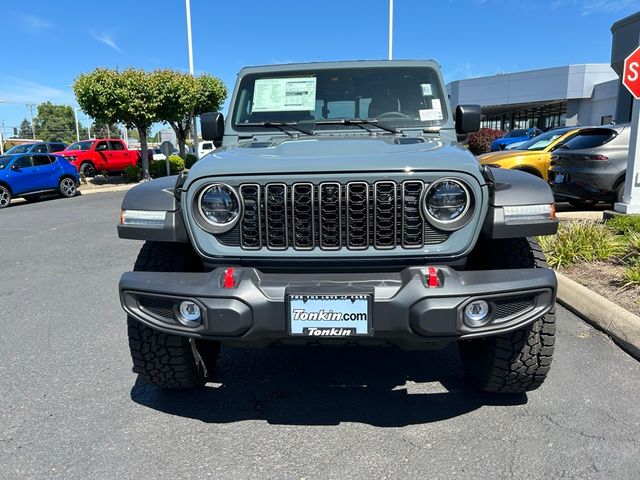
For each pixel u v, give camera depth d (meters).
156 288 2.57
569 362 3.58
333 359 3.81
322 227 2.52
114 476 2.49
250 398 3.26
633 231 6.23
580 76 33.62
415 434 2.80
